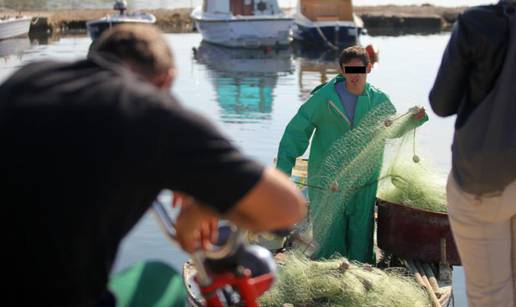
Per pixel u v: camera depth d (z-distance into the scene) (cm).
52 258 181
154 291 227
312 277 498
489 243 331
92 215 180
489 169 307
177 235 226
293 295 494
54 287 183
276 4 2927
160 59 209
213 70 2020
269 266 224
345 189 559
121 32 211
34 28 2942
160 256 654
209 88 1661
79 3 3919
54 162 179
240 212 193
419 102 1376
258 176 187
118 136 180
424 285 525
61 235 179
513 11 305
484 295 340
